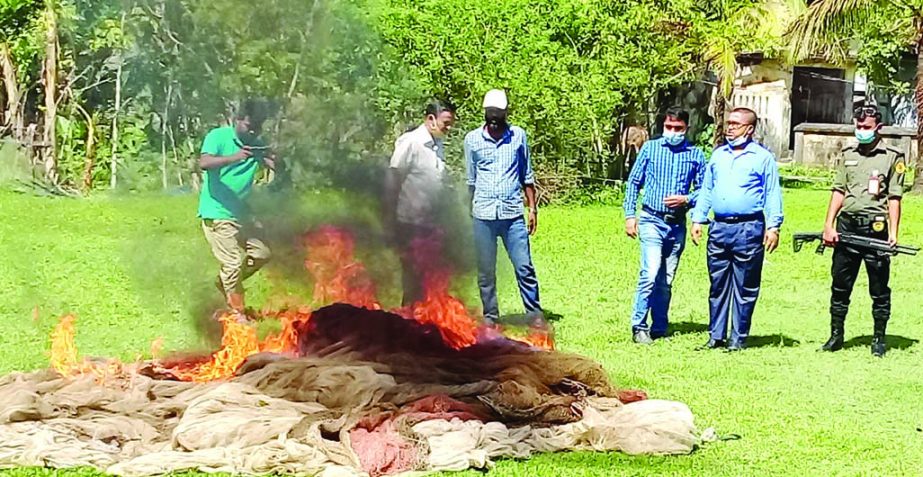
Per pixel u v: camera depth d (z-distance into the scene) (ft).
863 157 30.99
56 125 71.87
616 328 34.78
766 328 35.22
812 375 28.71
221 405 22.06
